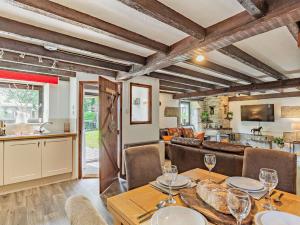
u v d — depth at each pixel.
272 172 1.16
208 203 1.13
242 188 1.33
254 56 3.16
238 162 2.61
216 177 1.66
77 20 1.73
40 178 3.42
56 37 2.17
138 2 1.48
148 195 1.28
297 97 7.16
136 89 4.54
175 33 2.22
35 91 4.12
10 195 2.99
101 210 2.58
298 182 2.79
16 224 2.22
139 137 4.40
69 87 4.39
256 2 1.45
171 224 0.90
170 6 1.69
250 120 8.22
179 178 1.53
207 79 4.55
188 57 2.56
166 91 7.03
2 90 3.72
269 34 2.34
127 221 1.02
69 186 3.42
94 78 3.97
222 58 3.28
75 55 2.90
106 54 2.61
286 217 0.95
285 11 1.45
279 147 6.72
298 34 1.88
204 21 1.93
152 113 4.66
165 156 5.34
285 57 3.23
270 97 7.76
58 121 4.23
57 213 2.46
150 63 2.96
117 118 4.10
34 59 2.95
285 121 7.43
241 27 1.76
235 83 5.34
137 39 2.21
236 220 0.95
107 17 1.86
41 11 1.53
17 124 3.71
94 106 6.46
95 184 3.54
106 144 3.50
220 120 8.66
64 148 3.68
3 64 3.15
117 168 4.04
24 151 3.20
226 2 1.64
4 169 3.00
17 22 1.92
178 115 8.00
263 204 1.14
